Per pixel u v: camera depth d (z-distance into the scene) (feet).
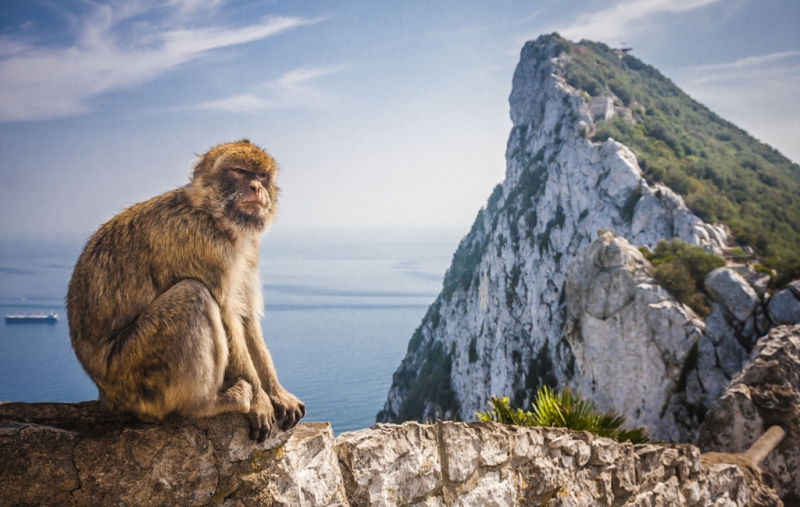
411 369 276.41
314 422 12.14
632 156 182.70
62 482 8.65
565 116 223.10
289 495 10.30
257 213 10.11
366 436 12.78
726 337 104.47
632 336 109.91
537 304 183.52
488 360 201.16
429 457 13.94
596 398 112.98
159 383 8.83
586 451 19.48
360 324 606.14
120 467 8.98
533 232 195.72
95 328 9.42
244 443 9.81
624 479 21.09
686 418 101.65
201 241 9.67
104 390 9.39
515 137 266.36
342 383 335.88
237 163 10.19
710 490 26.32
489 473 15.70
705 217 168.55
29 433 8.52
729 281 110.11
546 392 27.76
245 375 9.84
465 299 247.29
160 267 9.41
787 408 45.96
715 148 266.77
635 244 164.04
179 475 9.28
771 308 105.81
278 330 554.46
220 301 9.78
